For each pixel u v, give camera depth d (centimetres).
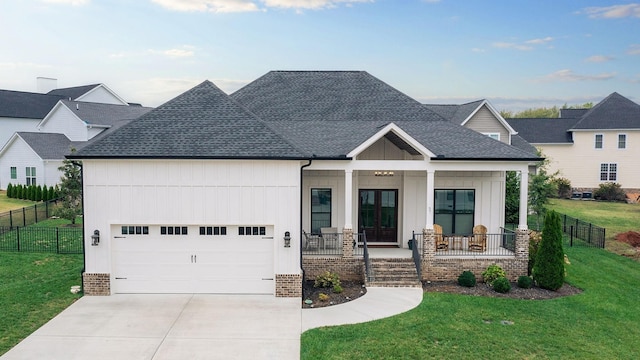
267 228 1587
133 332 1262
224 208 1568
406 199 1984
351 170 1753
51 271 1783
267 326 1308
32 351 1141
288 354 1134
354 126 2039
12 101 5072
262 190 1566
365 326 1300
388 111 2178
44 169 3822
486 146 1859
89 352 1141
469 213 2009
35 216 2772
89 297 1540
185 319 1359
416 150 1816
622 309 1495
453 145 1850
